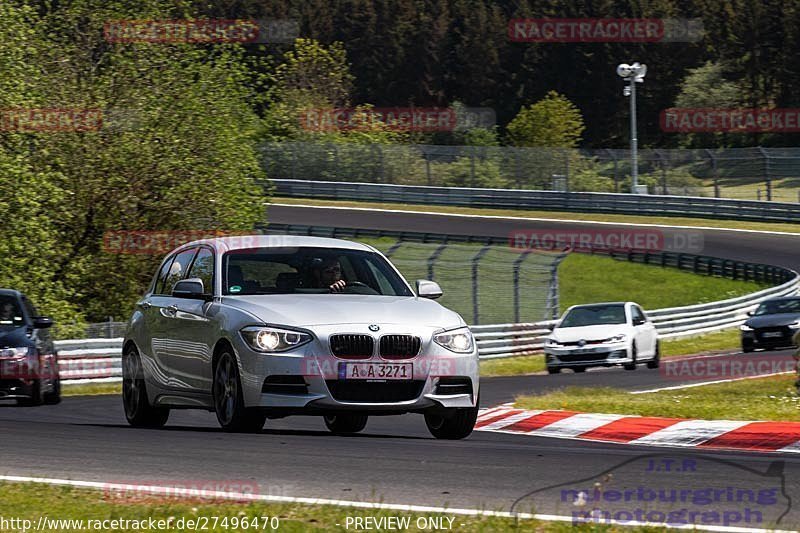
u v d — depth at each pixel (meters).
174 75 102.31
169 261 40.78
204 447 31.41
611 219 192.00
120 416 49.84
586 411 43.69
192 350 36.31
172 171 100.38
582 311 89.38
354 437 34.81
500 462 29.00
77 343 73.88
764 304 100.56
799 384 50.38
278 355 32.66
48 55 99.94
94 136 97.75
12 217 86.00
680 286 150.88
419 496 24.05
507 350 100.12
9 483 25.17
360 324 33.00
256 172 107.75
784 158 194.75
